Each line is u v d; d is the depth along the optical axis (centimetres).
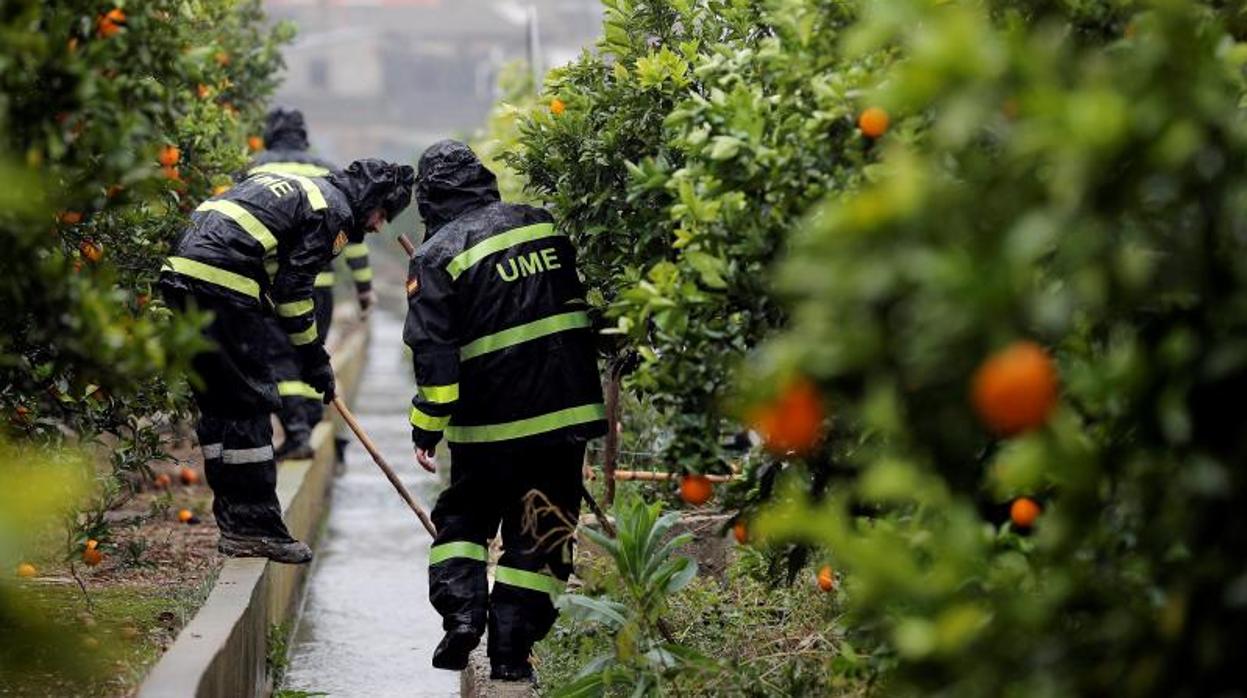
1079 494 462
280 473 1492
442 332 946
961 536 477
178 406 934
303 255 1118
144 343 655
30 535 502
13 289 655
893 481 472
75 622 920
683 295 666
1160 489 450
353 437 2281
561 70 981
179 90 766
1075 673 450
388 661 1246
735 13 884
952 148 475
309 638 1309
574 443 955
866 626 651
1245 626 428
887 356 454
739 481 700
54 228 752
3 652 657
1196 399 440
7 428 817
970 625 452
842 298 439
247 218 1102
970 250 426
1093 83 434
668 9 958
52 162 652
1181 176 429
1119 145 409
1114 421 466
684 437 688
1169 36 433
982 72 424
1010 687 452
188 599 1009
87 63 635
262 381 1114
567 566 980
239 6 1622
